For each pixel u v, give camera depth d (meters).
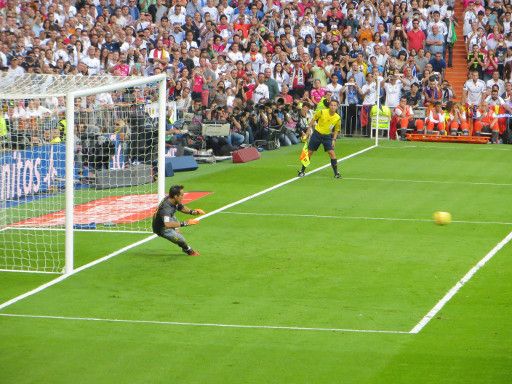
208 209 50.00
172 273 37.78
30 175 49.59
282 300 34.22
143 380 26.56
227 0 86.19
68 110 38.22
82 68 69.31
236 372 27.17
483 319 31.94
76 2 81.69
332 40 81.94
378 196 53.62
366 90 77.50
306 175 60.34
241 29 82.88
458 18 89.88
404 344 29.47
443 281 36.62
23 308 33.19
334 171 59.50
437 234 44.53
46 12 77.25
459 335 30.28
